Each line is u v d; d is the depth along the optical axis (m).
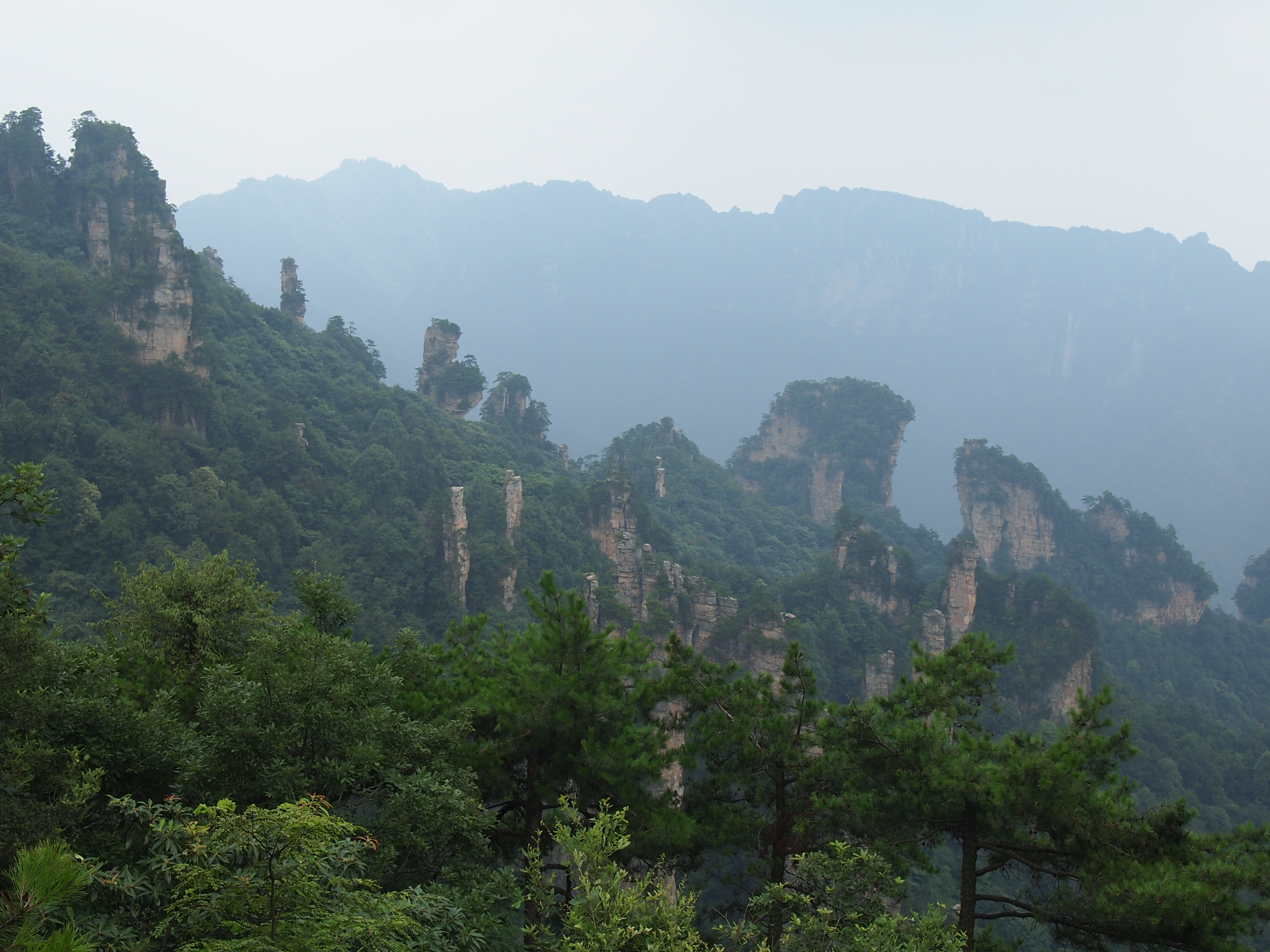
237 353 112.38
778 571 148.75
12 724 14.89
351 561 90.06
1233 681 148.62
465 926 16.08
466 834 18.75
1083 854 19.89
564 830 16.03
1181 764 98.12
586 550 111.56
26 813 13.18
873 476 198.25
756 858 24.39
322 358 128.38
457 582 91.12
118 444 79.88
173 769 16.30
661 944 13.59
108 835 14.52
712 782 24.17
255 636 20.34
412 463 107.12
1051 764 19.59
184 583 25.62
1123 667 140.00
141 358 90.50
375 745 17.78
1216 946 17.58
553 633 23.55
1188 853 19.30
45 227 100.31
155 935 11.75
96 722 15.80
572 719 22.48
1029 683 109.75
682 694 24.77
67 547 71.06
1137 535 160.50
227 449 93.69
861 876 17.94
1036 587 116.44
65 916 12.02
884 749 22.14
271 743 17.00
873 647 109.25
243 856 11.59
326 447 103.56
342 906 12.40
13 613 16.05
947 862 62.78
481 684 24.06
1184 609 155.62
